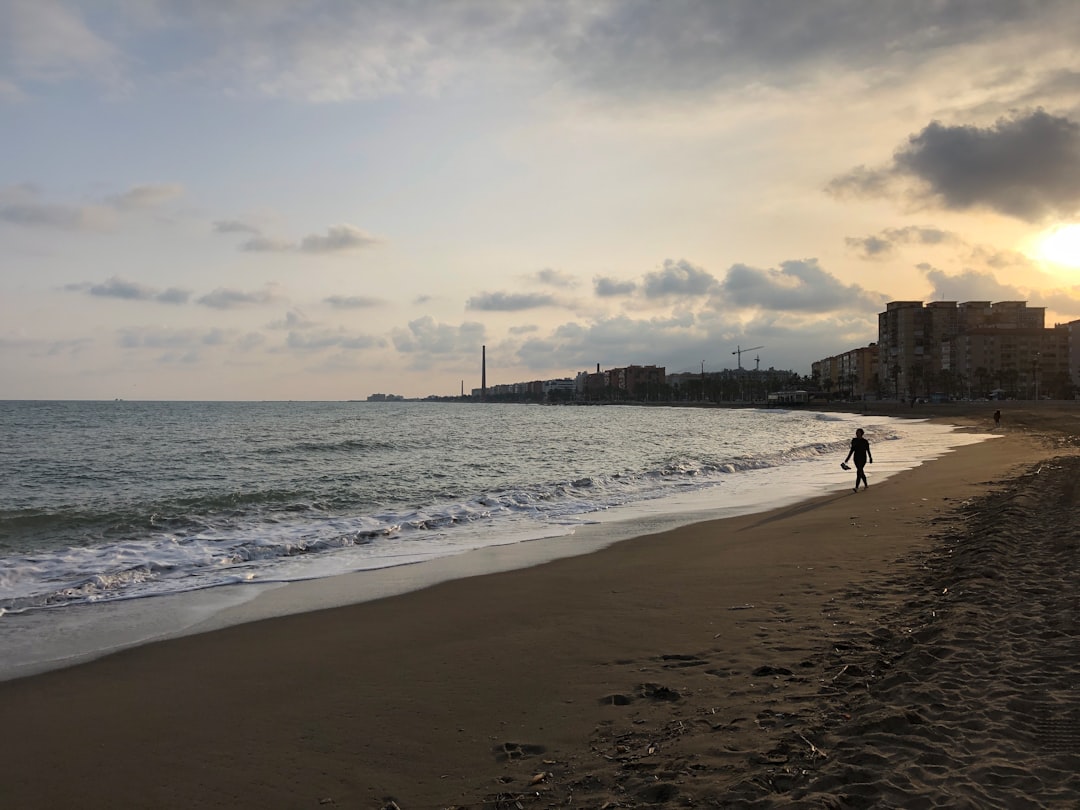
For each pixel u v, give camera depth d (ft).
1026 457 90.22
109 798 14.62
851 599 26.86
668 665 20.94
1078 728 14.46
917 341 606.96
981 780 12.57
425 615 28.25
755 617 25.36
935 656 19.13
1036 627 20.95
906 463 94.02
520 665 21.81
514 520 53.47
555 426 268.00
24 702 19.86
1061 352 574.56
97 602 30.86
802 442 159.53
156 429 207.10
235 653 23.91
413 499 65.41
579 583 32.86
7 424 234.17
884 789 12.39
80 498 64.95
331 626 26.99
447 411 612.70
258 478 82.74
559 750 15.83
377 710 18.75
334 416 366.63
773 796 12.53
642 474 81.41
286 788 14.82
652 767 14.48
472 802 13.79
